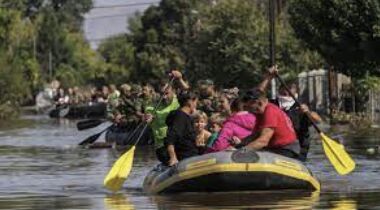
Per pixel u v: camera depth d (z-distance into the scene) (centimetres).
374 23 5509
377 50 5556
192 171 2339
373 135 5141
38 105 14088
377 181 2653
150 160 3662
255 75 8612
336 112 6750
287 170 2342
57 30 19600
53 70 19262
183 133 2570
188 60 10519
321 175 2869
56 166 3469
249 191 2345
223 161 2328
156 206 2117
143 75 13800
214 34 9194
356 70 5888
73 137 5756
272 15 6425
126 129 4725
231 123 2562
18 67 10506
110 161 3706
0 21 10400
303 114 2633
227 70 8881
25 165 3534
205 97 3450
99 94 10006
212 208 2038
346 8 5628
